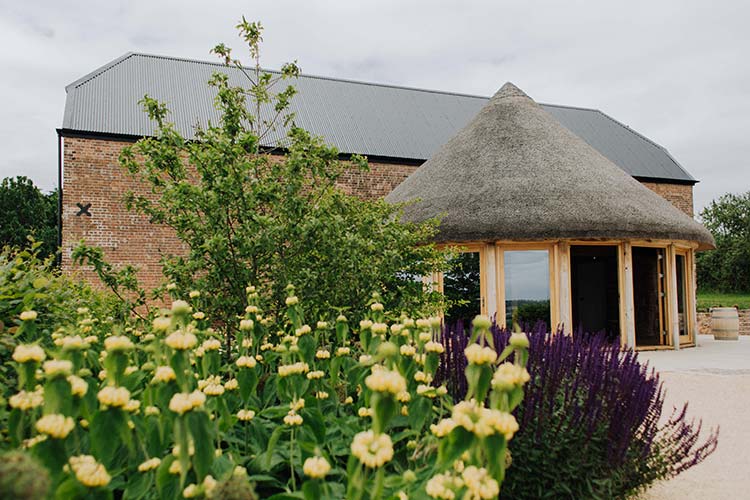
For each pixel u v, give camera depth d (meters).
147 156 4.61
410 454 2.02
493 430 1.23
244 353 2.38
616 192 11.00
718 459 4.61
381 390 1.23
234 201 4.23
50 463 1.21
